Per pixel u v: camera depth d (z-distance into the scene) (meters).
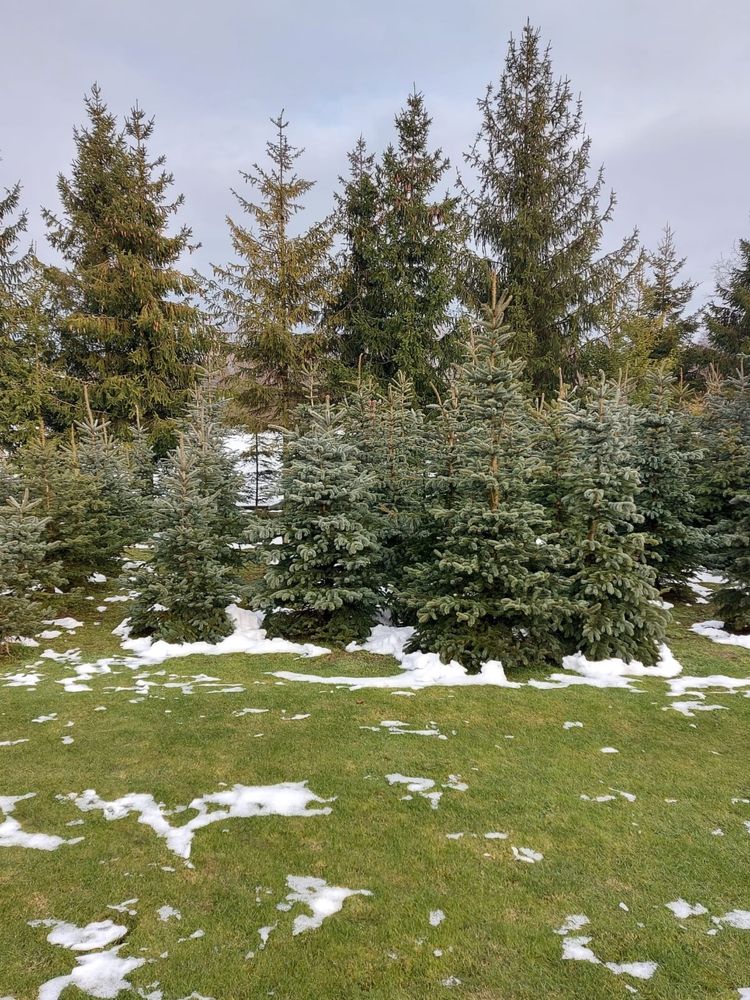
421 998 2.50
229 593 8.39
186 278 20.83
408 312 19.34
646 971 2.66
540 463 7.87
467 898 3.15
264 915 3.00
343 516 7.83
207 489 9.65
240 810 4.01
